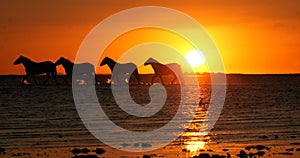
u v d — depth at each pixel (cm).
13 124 4759
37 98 7400
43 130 4419
